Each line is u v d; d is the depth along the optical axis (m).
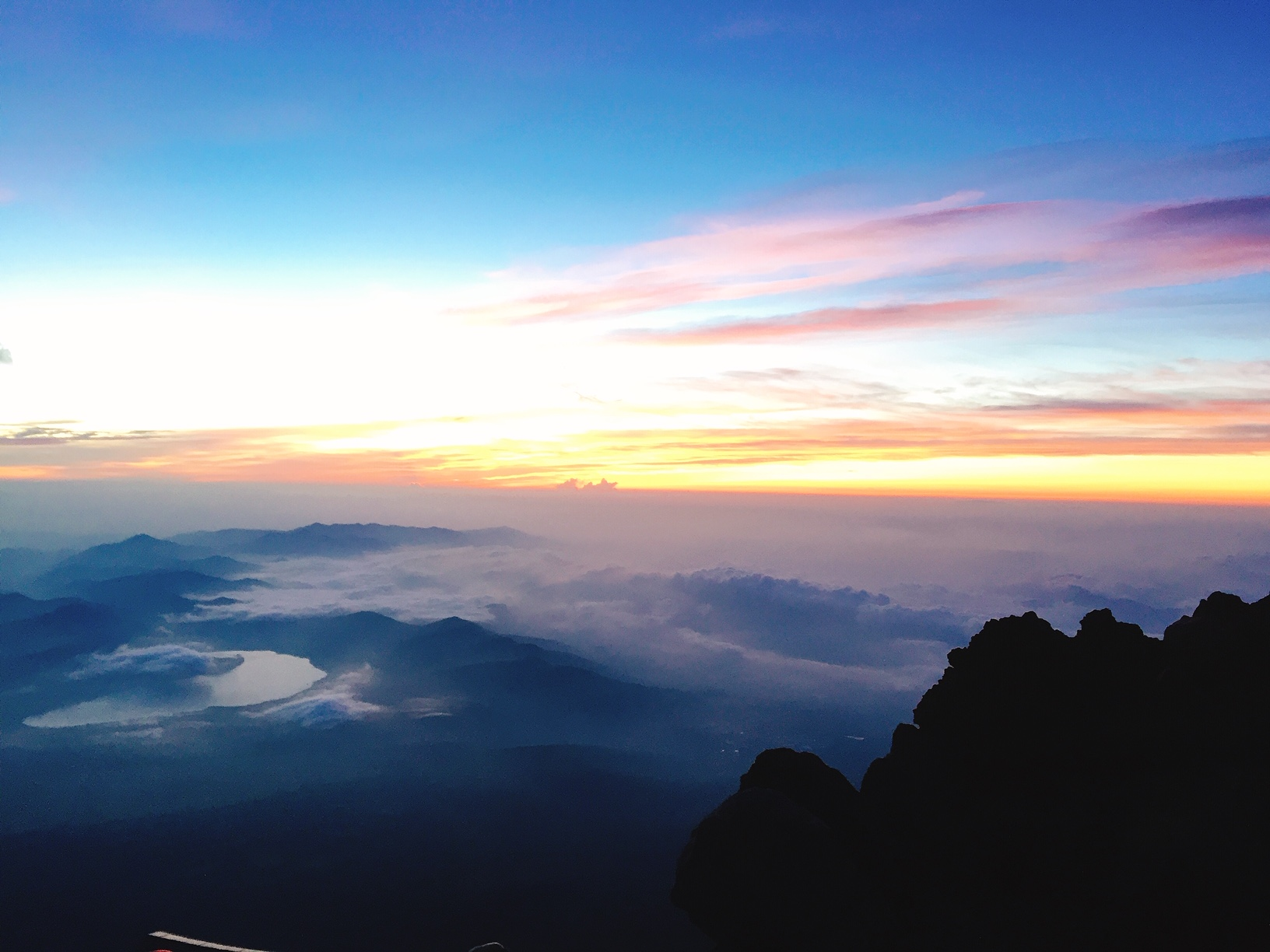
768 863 17.55
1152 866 16.27
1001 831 18.44
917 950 16.98
